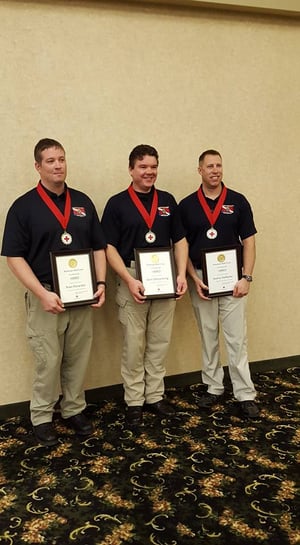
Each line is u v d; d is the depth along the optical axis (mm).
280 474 2432
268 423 2994
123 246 2953
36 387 2781
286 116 3672
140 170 2809
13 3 2863
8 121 2947
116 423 3025
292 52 3613
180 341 3586
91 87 3102
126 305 2971
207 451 2662
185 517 2098
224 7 3293
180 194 3441
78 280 2666
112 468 2502
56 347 2693
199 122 3416
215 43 3381
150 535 1986
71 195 2746
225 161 3535
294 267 3885
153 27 3199
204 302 3172
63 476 2432
